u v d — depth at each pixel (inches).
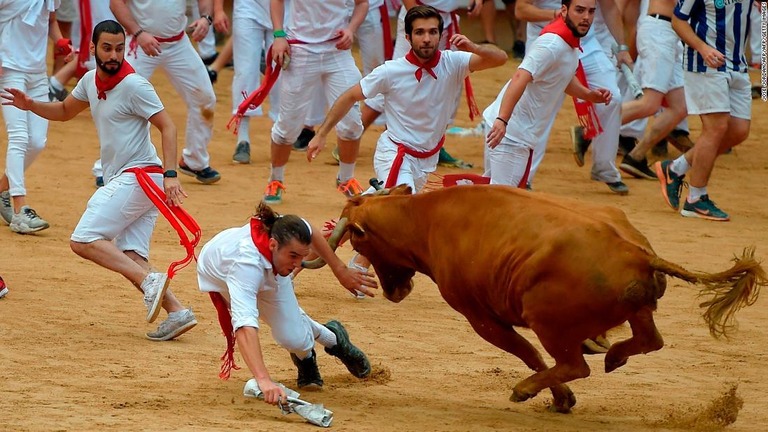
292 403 387.9
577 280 375.6
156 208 534.3
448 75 601.9
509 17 1498.5
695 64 795.4
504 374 474.6
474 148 1067.3
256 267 402.3
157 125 514.6
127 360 470.0
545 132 659.4
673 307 603.2
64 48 738.2
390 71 597.0
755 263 369.4
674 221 815.1
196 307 567.2
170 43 800.3
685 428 402.0
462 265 410.6
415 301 600.4
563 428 395.5
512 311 399.5
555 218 387.9
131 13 783.7
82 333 508.7
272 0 770.2
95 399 408.2
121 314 546.6
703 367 494.9
